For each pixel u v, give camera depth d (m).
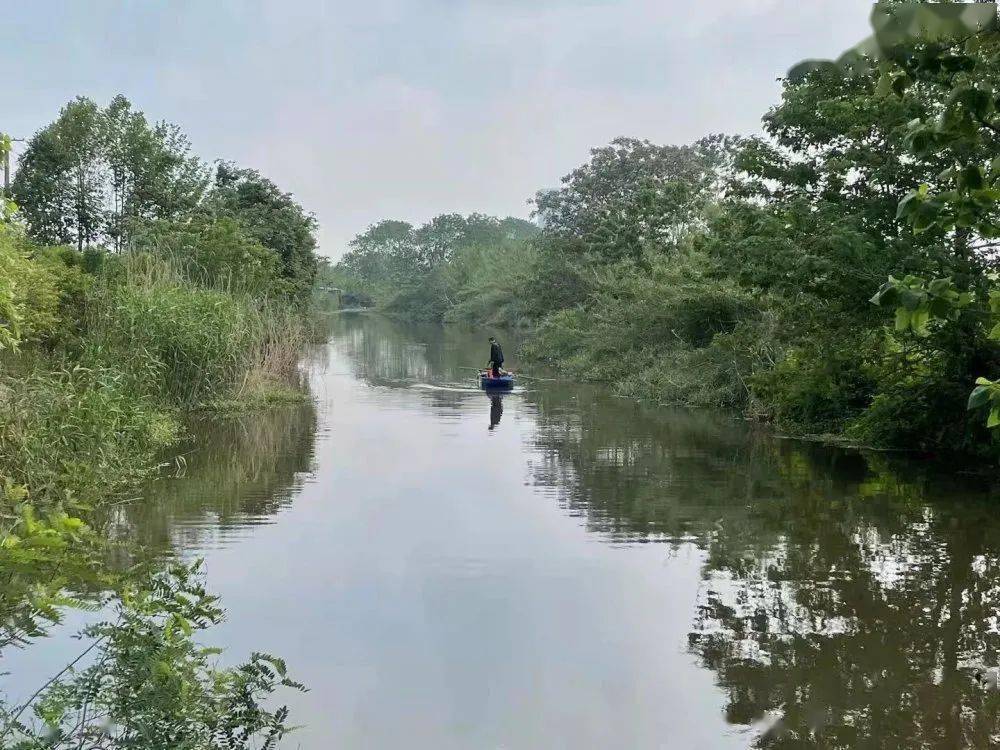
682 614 7.25
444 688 5.86
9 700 5.21
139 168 34.47
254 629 6.81
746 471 13.44
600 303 35.38
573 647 6.57
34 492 8.46
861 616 7.20
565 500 11.40
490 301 65.25
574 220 54.47
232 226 27.45
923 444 15.24
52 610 3.47
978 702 5.70
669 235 37.56
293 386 23.86
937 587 7.90
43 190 32.69
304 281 39.25
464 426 18.38
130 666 3.97
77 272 17.11
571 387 27.11
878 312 13.62
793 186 15.39
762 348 21.20
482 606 7.39
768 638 6.75
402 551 8.97
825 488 12.15
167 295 17.59
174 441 14.95
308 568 8.36
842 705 5.66
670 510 10.84
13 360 13.41
